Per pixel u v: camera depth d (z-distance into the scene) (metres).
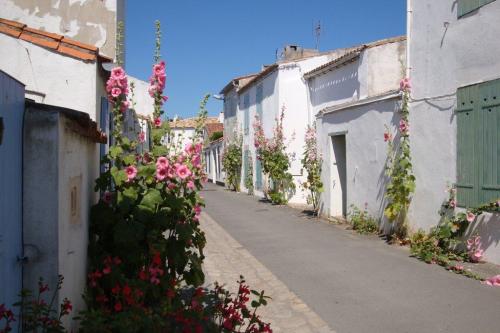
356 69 15.95
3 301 3.19
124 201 5.36
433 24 9.55
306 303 6.42
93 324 3.70
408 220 10.40
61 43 7.34
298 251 9.95
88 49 7.36
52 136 3.59
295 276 7.91
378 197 11.76
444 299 6.35
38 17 10.48
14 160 3.40
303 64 21.27
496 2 7.92
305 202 20.89
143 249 5.36
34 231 3.57
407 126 10.34
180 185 5.78
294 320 5.83
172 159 6.04
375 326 5.45
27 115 3.57
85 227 5.04
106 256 5.25
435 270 7.94
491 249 8.06
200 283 5.84
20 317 3.38
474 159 8.44
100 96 8.01
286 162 20.75
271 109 22.78
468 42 8.60
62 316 3.72
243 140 29.42
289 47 28.58
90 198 5.55
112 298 4.90
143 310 4.04
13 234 3.38
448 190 9.13
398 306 6.12
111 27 10.73
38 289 3.57
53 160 3.59
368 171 12.25
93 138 5.16
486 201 8.12
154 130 6.18
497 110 7.91
